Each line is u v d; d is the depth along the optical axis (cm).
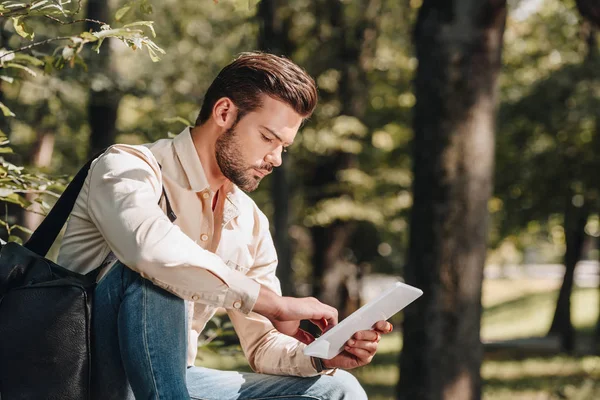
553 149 1734
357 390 259
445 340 801
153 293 217
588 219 2048
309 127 1675
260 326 268
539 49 1820
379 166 2017
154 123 998
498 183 1841
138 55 1081
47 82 703
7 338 213
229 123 244
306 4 1596
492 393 1495
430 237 799
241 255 264
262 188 1761
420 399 807
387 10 1670
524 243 2462
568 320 2180
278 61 244
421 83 804
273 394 256
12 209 641
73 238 239
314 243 1902
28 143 947
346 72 1684
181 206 246
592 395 1316
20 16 266
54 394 214
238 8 299
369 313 230
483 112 793
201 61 1302
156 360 214
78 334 216
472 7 782
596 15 700
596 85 1567
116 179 228
